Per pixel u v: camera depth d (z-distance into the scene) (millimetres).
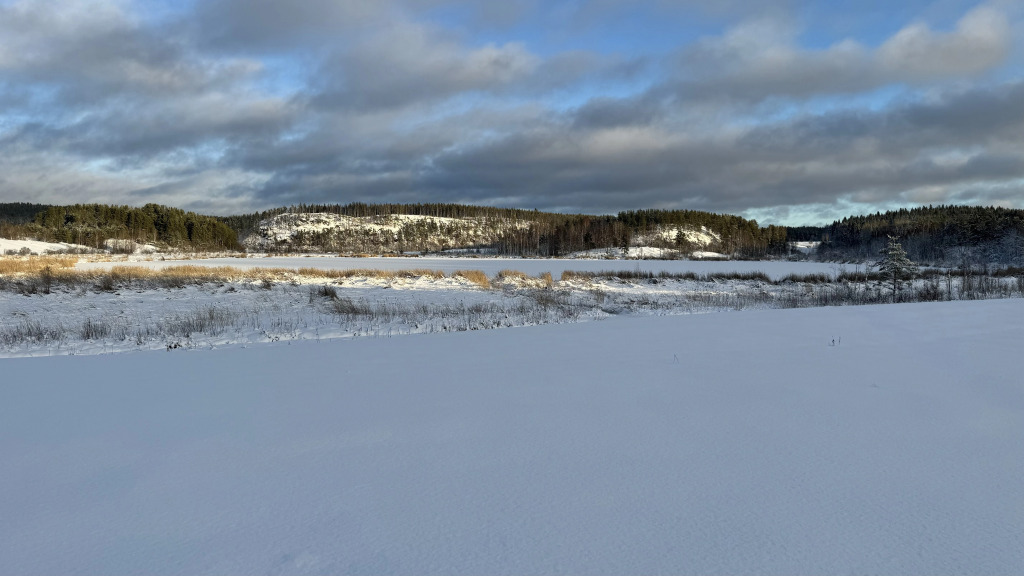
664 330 9359
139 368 6988
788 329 9086
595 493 2770
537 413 4305
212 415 4488
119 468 3285
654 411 4301
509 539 2311
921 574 2021
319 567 2113
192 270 28547
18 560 2227
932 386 5012
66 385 5910
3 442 3859
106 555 2252
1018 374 5465
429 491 2826
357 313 15258
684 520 2467
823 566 2080
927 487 2793
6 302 17156
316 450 3525
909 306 13023
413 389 5277
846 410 4250
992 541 2252
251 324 13305
